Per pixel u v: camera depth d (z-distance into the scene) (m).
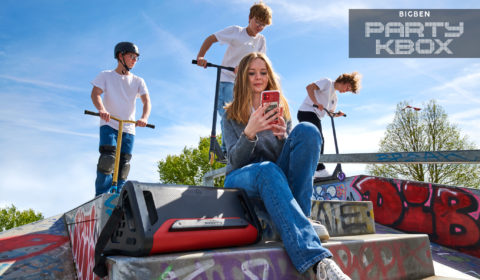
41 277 1.84
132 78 3.62
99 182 3.08
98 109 3.13
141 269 1.02
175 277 1.07
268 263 1.29
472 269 2.93
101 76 3.40
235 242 1.41
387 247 1.83
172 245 1.17
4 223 22.95
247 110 1.88
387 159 2.87
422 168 15.77
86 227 1.91
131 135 3.46
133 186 1.21
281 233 1.38
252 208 1.55
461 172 15.25
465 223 3.38
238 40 3.79
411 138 17.94
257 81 1.90
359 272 1.61
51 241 2.20
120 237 1.25
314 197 5.15
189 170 22.91
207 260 1.15
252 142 1.63
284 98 2.01
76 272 1.98
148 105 3.66
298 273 1.35
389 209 4.09
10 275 1.79
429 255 2.09
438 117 17.88
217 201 1.44
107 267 1.16
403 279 1.86
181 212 1.26
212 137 3.37
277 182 1.45
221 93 3.86
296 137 1.63
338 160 3.24
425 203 3.74
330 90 4.81
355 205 2.49
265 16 3.70
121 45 3.46
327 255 1.29
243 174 1.62
